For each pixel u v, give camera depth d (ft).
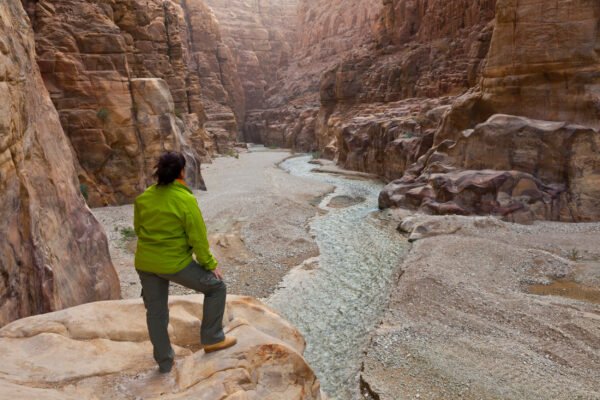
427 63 124.57
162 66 113.80
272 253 42.78
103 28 58.23
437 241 40.98
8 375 9.25
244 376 9.68
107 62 58.44
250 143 235.61
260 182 85.56
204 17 203.92
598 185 46.60
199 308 13.29
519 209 48.06
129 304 12.87
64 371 9.86
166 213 9.09
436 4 127.03
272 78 275.39
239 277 36.63
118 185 60.29
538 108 53.98
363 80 145.59
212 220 53.62
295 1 297.33
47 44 55.57
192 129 126.93
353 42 221.87
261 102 261.03
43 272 16.63
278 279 36.19
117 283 25.14
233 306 13.44
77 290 20.04
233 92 223.10
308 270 38.17
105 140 58.54
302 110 192.13
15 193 15.99
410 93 127.34
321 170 109.09
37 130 19.57
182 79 129.80
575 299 27.96
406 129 85.40
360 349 24.66
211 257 9.50
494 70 57.31
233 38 262.47
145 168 62.80
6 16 17.12
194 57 198.59
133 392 9.54
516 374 19.74
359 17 222.07
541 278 31.94
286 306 30.83
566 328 23.54
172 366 10.57
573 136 47.67
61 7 57.47
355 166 103.71
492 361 21.02
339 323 28.19
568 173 48.32
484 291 29.50
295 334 13.04
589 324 23.53
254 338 10.88
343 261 40.42
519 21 53.67
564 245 38.60
